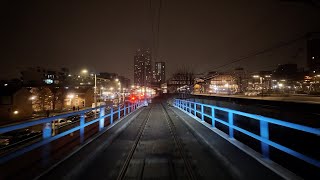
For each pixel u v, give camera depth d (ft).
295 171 19.35
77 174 16.40
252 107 41.55
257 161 17.67
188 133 33.65
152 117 60.13
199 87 200.44
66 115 21.81
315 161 12.66
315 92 137.59
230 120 26.12
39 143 17.16
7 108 136.15
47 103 172.45
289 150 14.60
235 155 19.70
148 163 19.16
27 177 15.38
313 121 25.81
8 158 14.02
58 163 18.08
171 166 18.37
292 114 29.37
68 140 26.89
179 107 92.99
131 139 29.53
